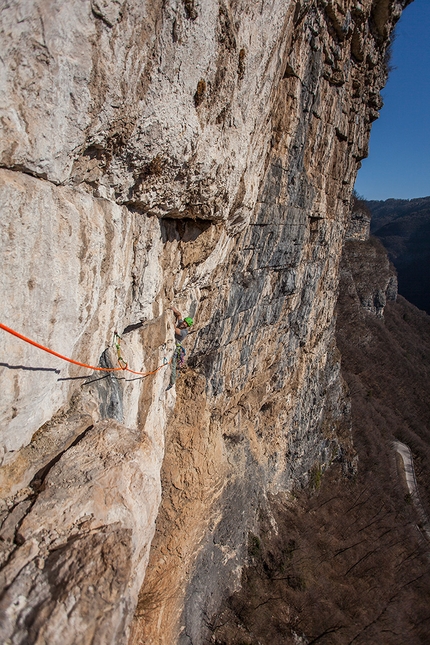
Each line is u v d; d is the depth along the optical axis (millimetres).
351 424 37125
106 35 3264
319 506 24828
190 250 7395
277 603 16562
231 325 12172
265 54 6520
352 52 14320
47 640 2512
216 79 5230
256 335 14594
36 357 3543
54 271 3506
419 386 64500
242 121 6508
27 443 3865
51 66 2912
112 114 3707
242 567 15883
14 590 2729
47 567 2920
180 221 6719
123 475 3805
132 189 4777
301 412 22641
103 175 4230
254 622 14664
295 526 20719
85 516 3387
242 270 11297
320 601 18531
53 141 3199
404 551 26297
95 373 5043
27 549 3043
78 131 3445
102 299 4641
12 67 2684
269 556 17609
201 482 11609
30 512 3309
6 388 3238
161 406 8109
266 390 17875
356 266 79500
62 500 3430
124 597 2932
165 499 10789
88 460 3871
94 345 4750
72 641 2559
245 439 16609
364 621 19578
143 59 3785
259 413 18719
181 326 7906
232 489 14953
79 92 3244
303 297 17938
